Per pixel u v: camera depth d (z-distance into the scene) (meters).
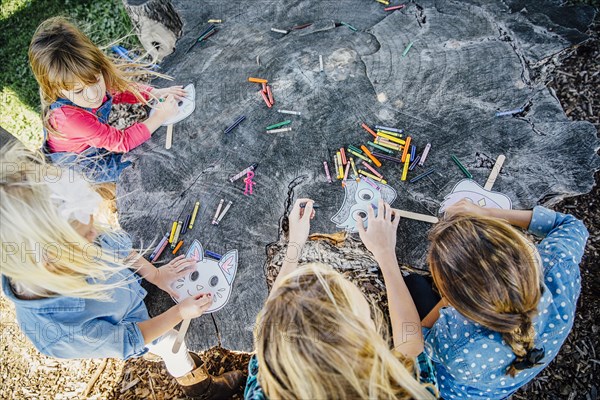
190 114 2.53
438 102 2.41
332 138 2.38
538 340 1.68
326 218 2.19
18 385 2.99
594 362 2.63
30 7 4.60
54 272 1.57
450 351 1.69
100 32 4.29
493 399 1.91
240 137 2.43
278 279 1.90
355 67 2.54
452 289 1.53
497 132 2.31
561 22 2.59
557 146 2.25
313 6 2.80
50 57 2.26
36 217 1.45
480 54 2.52
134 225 2.30
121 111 3.46
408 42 2.60
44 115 2.57
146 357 2.67
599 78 3.20
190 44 2.77
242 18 2.82
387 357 1.21
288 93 2.52
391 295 1.92
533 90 2.40
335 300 1.26
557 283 1.71
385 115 2.41
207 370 2.78
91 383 2.92
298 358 1.16
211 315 2.10
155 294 2.19
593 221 2.88
